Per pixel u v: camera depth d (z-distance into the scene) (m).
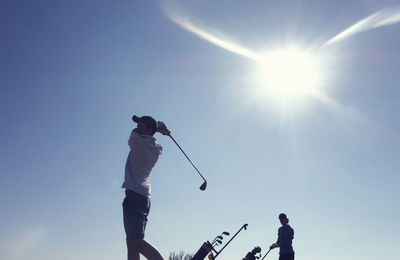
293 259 11.96
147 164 4.80
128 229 4.50
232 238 6.14
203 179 5.73
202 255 4.63
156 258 4.41
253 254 7.45
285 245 11.93
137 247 4.43
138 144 4.72
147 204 4.72
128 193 4.63
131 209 4.55
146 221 4.70
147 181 4.86
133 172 4.73
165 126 5.28
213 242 4.89
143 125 5.03
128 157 4.90
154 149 4.88
